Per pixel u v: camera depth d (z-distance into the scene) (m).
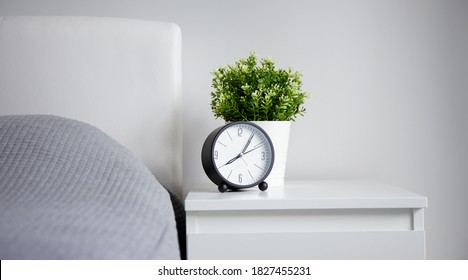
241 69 1.54
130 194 1.19
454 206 1.85
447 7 1.86
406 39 1.86
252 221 1.32
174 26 1.77
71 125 1.38
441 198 1.85
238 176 1.46
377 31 1.86
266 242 1.29
